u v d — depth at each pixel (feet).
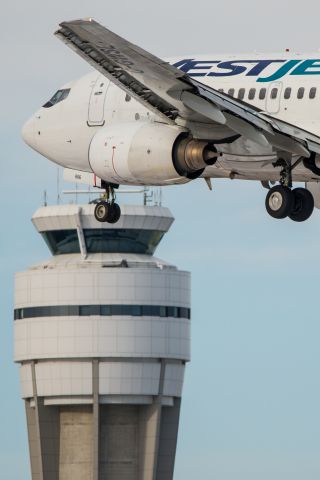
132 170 443.32
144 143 440.45
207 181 477.77
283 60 465.88
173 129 439.63
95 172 449.89
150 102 433.07
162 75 408.46
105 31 398.62
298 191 467.11
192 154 435.53
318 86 454.81
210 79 469.57
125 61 410.31
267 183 479.41
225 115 421.18
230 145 450.71
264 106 460.14
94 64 418.10
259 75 463.42
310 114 454.81
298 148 435.53
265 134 433.07
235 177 470.80
